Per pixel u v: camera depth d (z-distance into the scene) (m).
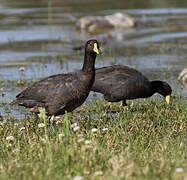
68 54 22.72
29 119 12.48
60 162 7.94
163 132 11.05
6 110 14.13
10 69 19.80
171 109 13.43
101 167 7.87
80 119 12.40
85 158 8.12
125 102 13.88
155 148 9.34
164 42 25.09
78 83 10.76
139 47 23.95
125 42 25.39
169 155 8.80
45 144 9.20
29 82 17.55
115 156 8.29
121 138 10.08
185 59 21.06
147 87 13.65
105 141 9.84
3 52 23.36
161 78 17.88
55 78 11.04
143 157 8.68
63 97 10.73
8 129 11.18
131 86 13.17
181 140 10.16
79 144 9.00
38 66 20.09
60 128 10.66
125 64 20.20
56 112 11.00
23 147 9.59
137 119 12.08
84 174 7.48
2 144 9.72
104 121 12.04
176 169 7.35
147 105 13.95
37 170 7.66
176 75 18.28
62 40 26.11
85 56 10.85
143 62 20.61
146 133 10.85
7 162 8.29
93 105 14.41
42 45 24.86
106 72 13.31
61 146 8.84
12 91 16.33
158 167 7.88
